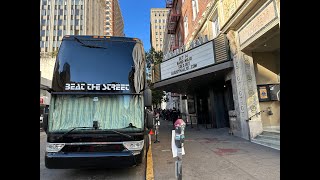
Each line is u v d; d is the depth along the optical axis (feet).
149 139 33.60
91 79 18.58
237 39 36.60
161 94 113.91
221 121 54.60
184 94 87.35
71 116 17.71
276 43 32.50
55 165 16.65
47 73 114.52
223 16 40.45
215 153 25.90
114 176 19.97
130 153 17.20
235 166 20.21
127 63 19.36
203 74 43.86
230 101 44.09
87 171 21.45
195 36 64.44
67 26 267.80
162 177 18.24
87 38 19.66
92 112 17.93
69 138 17.02
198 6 63.21
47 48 259.80
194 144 32.63
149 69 96.84
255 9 30.27
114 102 18.37
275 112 35.09
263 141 29.68
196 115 71.46
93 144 17.08
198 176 18.06
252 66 35.37
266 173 17.85
